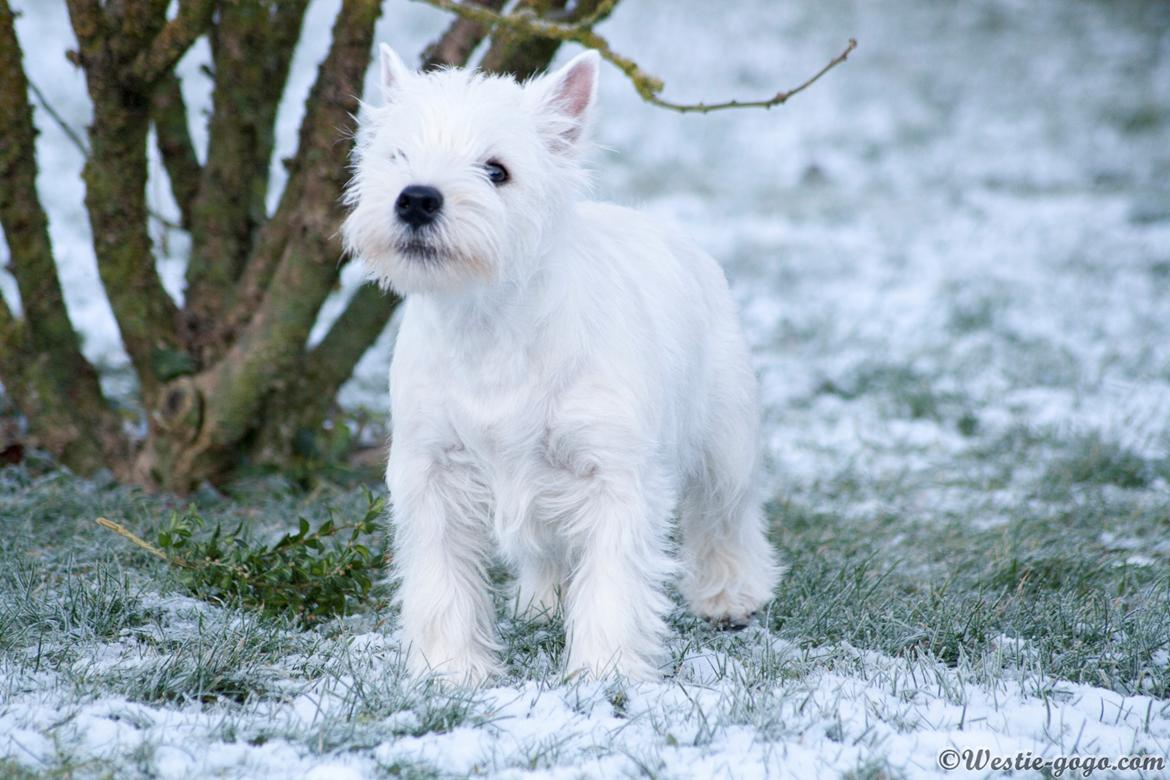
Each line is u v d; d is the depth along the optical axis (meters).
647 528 4.90
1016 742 4.20
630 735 4.25
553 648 5.38
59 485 7.16
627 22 29.06
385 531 6.43
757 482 6.12
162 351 7.30
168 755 3.98
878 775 3.91
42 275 7.16
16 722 4.16
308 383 7.67
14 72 6.71
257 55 7.22
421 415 4.92
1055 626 5.48
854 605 5.79
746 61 27.12
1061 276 15.09
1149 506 7.73
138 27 6.52
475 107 4.66
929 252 16.48
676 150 21.97
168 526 6.39
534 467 4.89
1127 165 21.72
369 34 6.61
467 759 4.05
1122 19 30.56
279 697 4.59
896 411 10.19
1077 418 9.81
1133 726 4.49
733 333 6.04
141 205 7.14
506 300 4.69
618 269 5.17
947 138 23.41
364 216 4.59
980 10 31.23
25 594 5.42
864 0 31.97
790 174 21.28
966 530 7.24
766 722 4.30
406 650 5.04
